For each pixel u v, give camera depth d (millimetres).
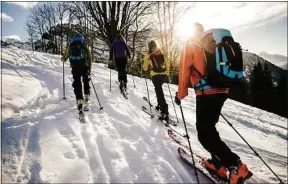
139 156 4270
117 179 3564
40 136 4707
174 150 4707
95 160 3992
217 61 3396
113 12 23234
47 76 10828
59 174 3570
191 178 3779
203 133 3609
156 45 6789
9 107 6113
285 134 8109
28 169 3676
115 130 5359
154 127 5965
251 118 9797
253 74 60094
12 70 10477
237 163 3422
